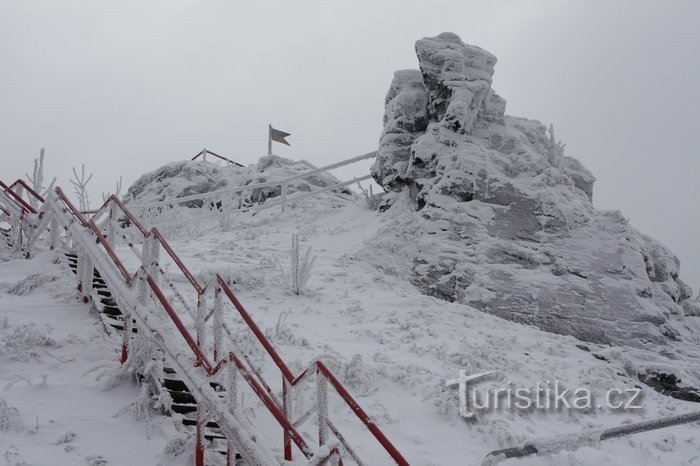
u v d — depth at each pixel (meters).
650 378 12.41
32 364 7.26
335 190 26.33
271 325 10.63
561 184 18.17
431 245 15.54
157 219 21.28
